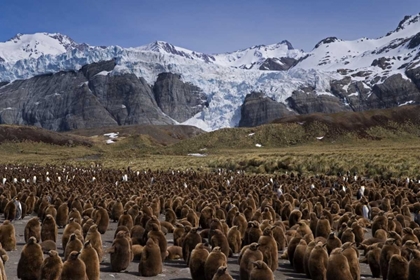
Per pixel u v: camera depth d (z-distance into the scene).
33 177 49.22
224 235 16.45
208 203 25.52
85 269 12.20
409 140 164.50
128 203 25.94
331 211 25.78
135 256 16.30
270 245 14.82
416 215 23.69
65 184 40.69
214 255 13.23
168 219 22.94
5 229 17.59
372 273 14.91
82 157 132.75
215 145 156.38
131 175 54.84
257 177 51.69
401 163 60.72
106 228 22.08
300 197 32.69
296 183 43.97
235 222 19.31
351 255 13.55
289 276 14.78
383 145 146.75
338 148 135.75
